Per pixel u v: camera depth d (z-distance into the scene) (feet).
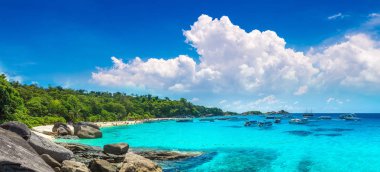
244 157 117.50
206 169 95.40
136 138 203.10
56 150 77.56
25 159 52.85
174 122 521.65
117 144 110.52
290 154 124.88
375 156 117.70
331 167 98.22
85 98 511.81
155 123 481.46
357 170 94.07
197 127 353.31
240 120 606.55
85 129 197.57
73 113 381.81
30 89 481.05
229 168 96.89
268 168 97.09
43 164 56.44
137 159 78.54
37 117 298.15
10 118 212.23
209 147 149.48
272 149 140.56
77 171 70.49
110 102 566.77
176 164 103.04
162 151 123.65
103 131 281.95
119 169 76.59
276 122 436.35
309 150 135.95
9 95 224.94
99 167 77.71
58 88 616.80
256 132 255.29
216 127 350.84
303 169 95.61
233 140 185.47
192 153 122.01
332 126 341.41
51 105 355.15
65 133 203.72
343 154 123.24
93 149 119.44
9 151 52.19
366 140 176.65
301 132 248.11
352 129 283.38
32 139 75.56
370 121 487.20
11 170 47.39
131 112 622.54
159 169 80.74
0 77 249.14
